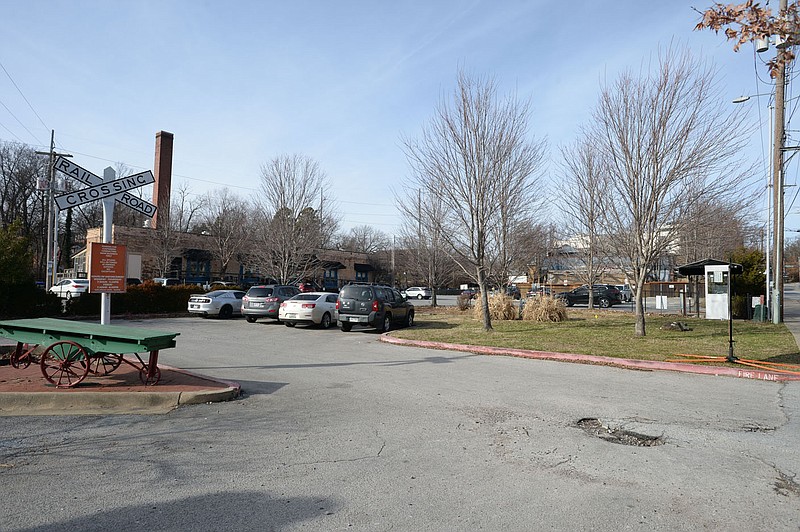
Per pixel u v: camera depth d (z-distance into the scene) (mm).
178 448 5312
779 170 20562
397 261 49406
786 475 4668
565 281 44625
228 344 14000
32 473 4594
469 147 16312
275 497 4117
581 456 5164
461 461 4992
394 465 4863
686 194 13750
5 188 59344
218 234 46406
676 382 9055
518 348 12641
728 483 4477
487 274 22312
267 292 21609
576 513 3867
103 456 5059
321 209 32312
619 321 20781
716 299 21750
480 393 8039
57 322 8664
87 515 3764
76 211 64938
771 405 7367
